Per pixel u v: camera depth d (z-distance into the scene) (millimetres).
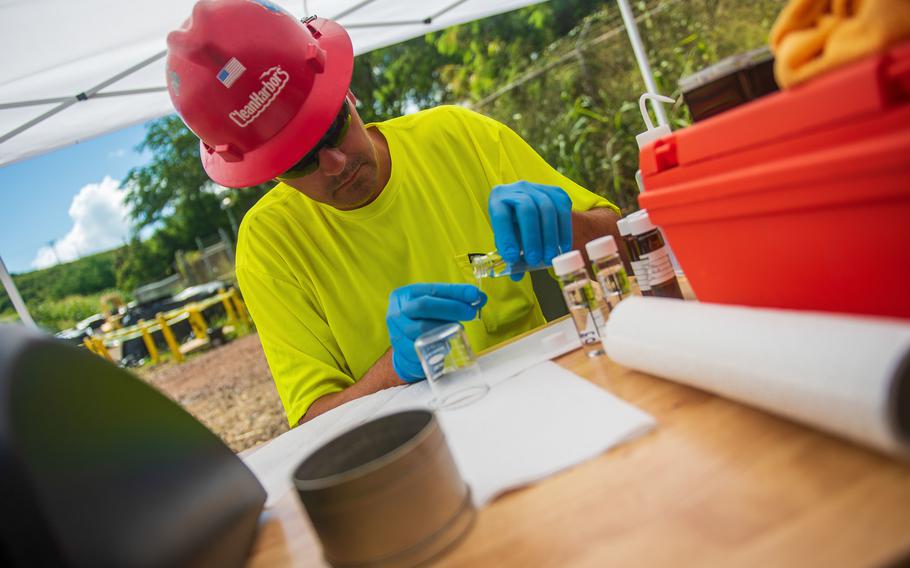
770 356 581
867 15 555
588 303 997
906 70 492
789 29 664
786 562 425
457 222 1799
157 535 565
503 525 600
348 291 1760
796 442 565
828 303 661
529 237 1185
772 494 503
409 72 7254
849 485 479
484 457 745
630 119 6391
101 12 2318
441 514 594
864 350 499
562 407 813
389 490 569
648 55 6293
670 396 747
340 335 1741
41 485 498
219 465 726
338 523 580
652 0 6242
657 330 763
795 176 598
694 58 6141
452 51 7121
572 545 529
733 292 794
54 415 546
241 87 1243
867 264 594
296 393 1623
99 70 2594
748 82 853
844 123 542
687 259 851
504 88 6832
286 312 1729
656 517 526
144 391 673
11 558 494
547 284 1492
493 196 1271
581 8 6922
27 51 2311
